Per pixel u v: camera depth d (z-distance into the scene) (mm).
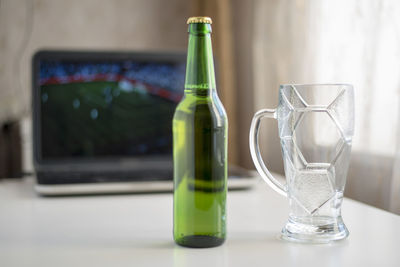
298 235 841
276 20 1879
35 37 2455
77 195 1216
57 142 1405
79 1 2520
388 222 947
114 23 2570
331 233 838
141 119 1464
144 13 2607
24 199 1178
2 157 1674
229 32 2246
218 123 811
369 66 1373
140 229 919
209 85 816
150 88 1474
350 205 1084
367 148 1390
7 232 906
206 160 811
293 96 815
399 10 1312
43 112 1398
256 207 1076
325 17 1592
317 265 746
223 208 824
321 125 809
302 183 823
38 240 861
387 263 752
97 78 1438
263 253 792
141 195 1218
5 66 2400
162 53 1480
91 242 849
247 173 1312
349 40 1472
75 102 1421
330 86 807
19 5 2424
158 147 1474
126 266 746
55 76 1408
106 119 1439
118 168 1435
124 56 1456
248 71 2146
